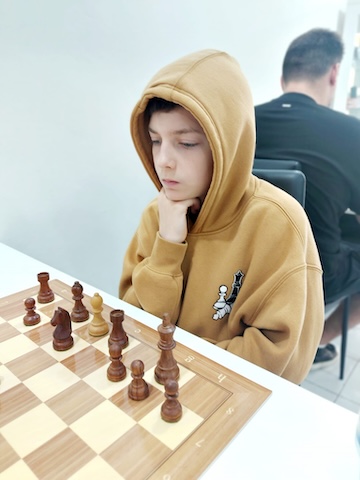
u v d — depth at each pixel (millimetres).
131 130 708
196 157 641
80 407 408
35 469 336
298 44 1488
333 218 1398
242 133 638
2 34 881
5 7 870
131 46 1188
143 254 842
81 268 1238
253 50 1804
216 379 456
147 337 550
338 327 1574
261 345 636
